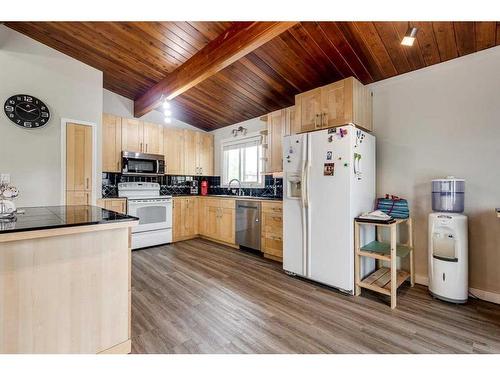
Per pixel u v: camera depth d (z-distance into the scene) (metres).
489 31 2.08
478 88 2.31
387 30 2.19
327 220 2.54
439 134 2.53
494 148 2.24
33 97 2.97
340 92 2.61
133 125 4.21
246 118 4.67
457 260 2.20
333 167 2.50
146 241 4.09
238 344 1.67
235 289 2.55
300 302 2.28
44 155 3.06
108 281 1.53
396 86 2.80
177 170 4.77
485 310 2.12
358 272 2.43
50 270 1.33
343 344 1.67
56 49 3.14
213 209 4.53
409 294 2.45
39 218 1.54
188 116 4.78
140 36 2.83
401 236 2.78
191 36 2.72
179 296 2.38
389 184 2.87
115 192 4.25
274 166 3.62
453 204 2.29
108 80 3.83
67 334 1.39
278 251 3.42
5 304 1.22
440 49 2.34
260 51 2.71
